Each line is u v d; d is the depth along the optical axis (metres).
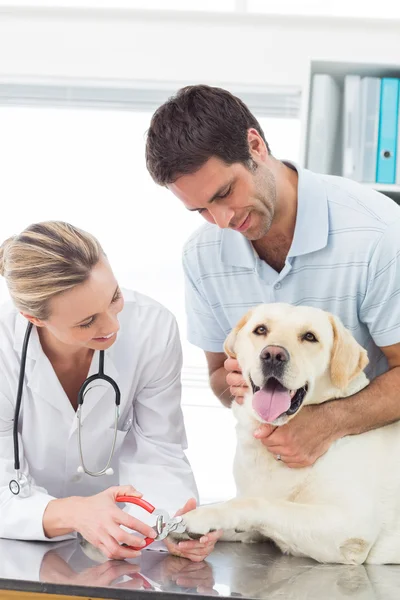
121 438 1.75
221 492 3.16
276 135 3.20
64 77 3.13
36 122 3.21
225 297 1.85
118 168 3.22
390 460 1.53
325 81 2.73
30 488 1.54
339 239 1.70
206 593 1.16
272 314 1.56
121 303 1.53
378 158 2.72
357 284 1.70
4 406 1.65
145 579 1.23
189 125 1.49
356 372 1.55
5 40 3.13
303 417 1.50
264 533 1.48
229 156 1.50
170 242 3.23
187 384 3.18
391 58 3.06
